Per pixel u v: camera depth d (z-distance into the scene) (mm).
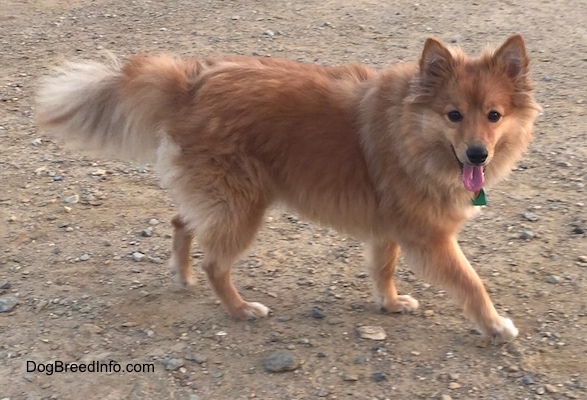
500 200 2357
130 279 2066
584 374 1767
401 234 1877
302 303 2000
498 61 1807
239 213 1889
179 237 2020
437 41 1787
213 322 1934
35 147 2672
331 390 1750
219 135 1853
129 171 2541
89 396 1745
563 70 3184
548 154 2578
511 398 1720
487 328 1857
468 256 2133
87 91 1924
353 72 1933
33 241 2197
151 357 1831
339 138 1870
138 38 3725
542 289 2006
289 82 1886
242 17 4043
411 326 1921
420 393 1738
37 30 3871
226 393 1749
